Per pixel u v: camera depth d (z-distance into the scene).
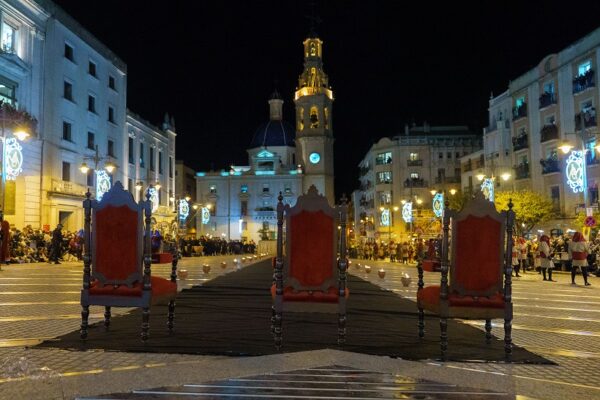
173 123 57.91
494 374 5.05
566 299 11.96
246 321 7.88
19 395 4.21
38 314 8.39
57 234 22.62
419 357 5.71
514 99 43.31
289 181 73.62
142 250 6.31
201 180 75.19
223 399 4.19
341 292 6.13
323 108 74.31
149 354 5.68
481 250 5.95
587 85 33.56
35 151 29.80
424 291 6.72
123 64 42.72
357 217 84.06
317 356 5.62
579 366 5.50
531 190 39.22
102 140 38.62
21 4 28.20
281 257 6.17
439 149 64.12
